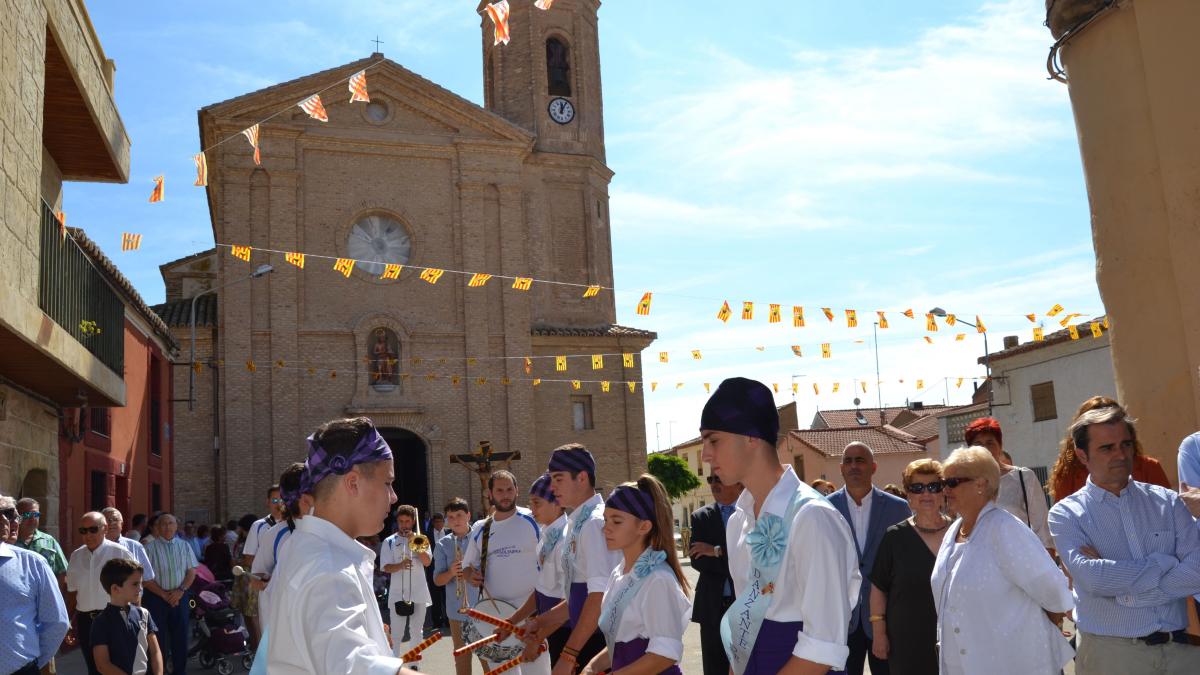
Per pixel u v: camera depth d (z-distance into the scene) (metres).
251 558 9.70
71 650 15.99
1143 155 7.91
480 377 33.50
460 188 34.53
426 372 33.16
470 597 9.14
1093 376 30.50
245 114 32.28
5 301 10.05
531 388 34.06
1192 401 7.58
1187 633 4.91
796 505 3.71
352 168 33.53
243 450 30.64
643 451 35.47
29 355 11.82
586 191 37.31
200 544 21.31
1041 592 4.83
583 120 37.97
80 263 14.19
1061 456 6.23
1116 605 4.96
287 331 31.70
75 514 17.08
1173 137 7.66
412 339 33.16
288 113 32.75
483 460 29.86
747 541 3.85
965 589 5.02
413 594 11.90
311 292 32.44
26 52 11.11
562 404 35.00
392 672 2.69
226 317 31.17
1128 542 5.00
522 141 35.28
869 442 54.22
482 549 8.68
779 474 3.88
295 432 31.33
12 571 6.34
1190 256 7.56
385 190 33.78
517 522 8.73
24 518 10.48
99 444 19.08
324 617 2.83
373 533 3.25
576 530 6.30
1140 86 7.93
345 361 32.41
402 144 33.94
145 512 24.25
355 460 3.15
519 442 33.53
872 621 6.29
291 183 32.50
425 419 32.72
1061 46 8.70
